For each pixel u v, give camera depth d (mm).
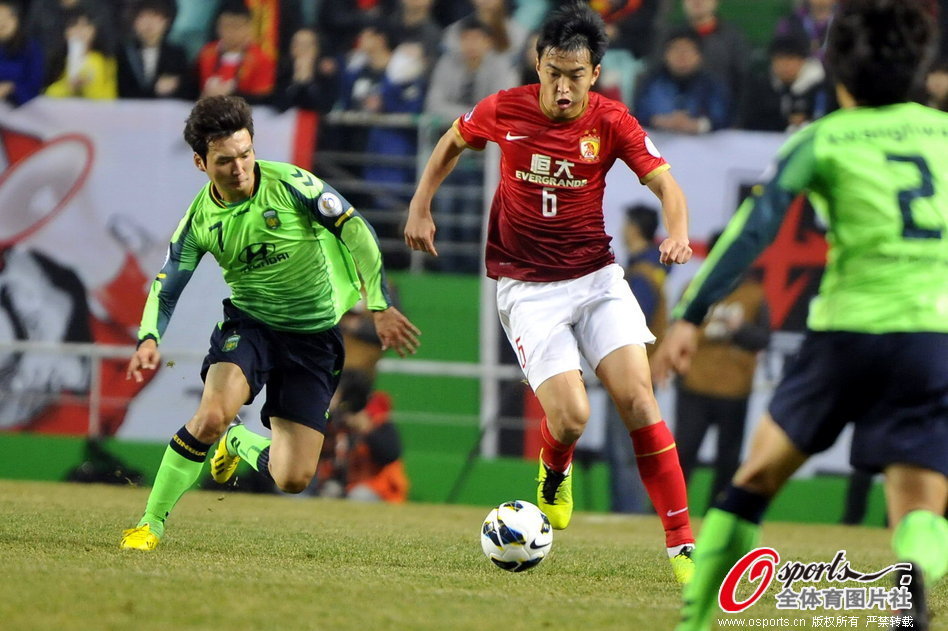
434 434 44781
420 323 46031
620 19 48188
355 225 19656
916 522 11930
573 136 18812
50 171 46719
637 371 18344
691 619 12664
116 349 44625
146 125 46938
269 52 47938
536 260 19328
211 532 23469
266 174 19750
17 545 18984
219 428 19797
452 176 47281
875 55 12461
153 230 46375
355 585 15883
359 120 47781
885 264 12047
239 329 20734
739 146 46250
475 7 48406
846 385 12125
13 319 45812
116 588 14281
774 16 47875
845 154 12219
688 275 44719
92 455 43938
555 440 20266
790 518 42469
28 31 47500
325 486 41906
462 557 20812
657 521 37281
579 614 14133
